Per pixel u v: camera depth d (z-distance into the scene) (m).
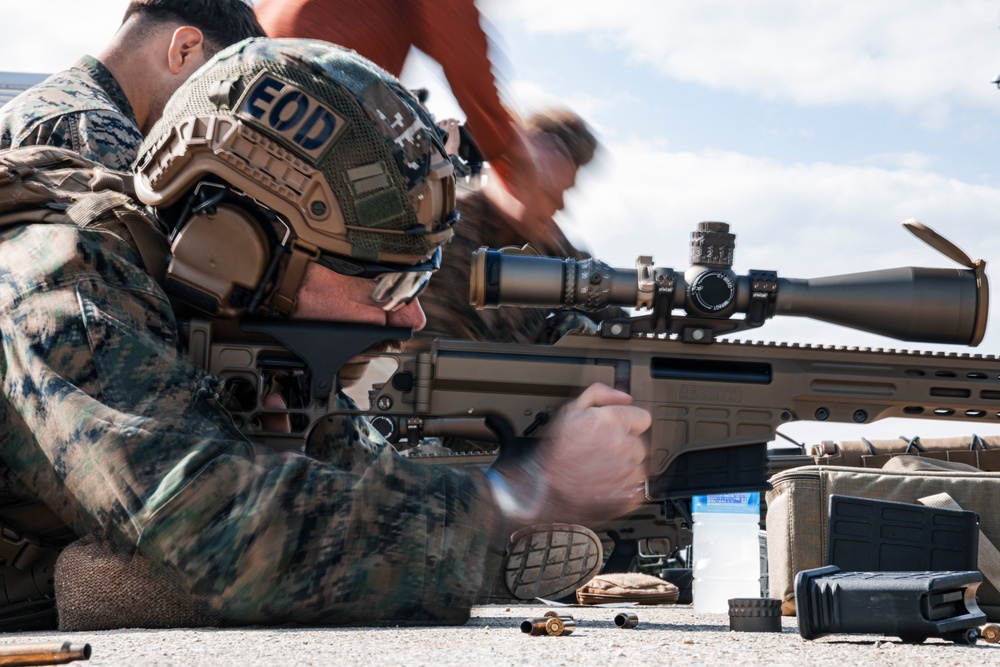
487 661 1.46
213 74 2.30
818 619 2.03
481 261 2.88
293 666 1.40
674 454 2.89
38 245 2.13
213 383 2.16
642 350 2.88
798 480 3.19
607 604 4.25
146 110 4.07
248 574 1.92
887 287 2.95
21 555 2.32
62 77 3.89
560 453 2.37
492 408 2.80
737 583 4.27
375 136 2.31
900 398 2.99
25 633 2.12
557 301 2.87
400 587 2.01
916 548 2.49
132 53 3.99
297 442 2.42
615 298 2.89
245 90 2.25
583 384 2.84
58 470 2.00
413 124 2.38
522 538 3.35
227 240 2.30
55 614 2.40
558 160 5.53
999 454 4.77
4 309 2.09
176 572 1.91
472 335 4.71
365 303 2.44
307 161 2.28
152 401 2.03
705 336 2.90
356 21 5.12
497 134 5.39
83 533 2.06
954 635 1.97
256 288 2.34
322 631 1.89
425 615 2.05
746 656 1.60
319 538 1.96
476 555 2.11
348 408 2.58
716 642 1.87
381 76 2.38
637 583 4.30
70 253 2.11
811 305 2.95
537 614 2.82
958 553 2.47
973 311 2.94
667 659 1.52
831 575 2.07
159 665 1.40
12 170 2.23
